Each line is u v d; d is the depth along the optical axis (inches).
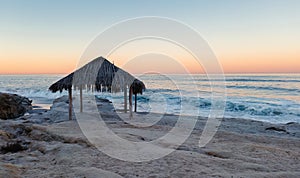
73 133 361.1
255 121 626.8
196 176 197.8
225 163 241.1
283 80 2132.1
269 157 281.6
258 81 2095.2
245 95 1248.2
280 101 1040.8
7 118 725.9
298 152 318.0
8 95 783.1
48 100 1288.1
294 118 748.6
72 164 224.4
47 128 390.3
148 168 216.1
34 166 220.4
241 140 389.7
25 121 526.6
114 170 209.3
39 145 298.4
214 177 196.4
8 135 346.6
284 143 383.6
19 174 193.8
